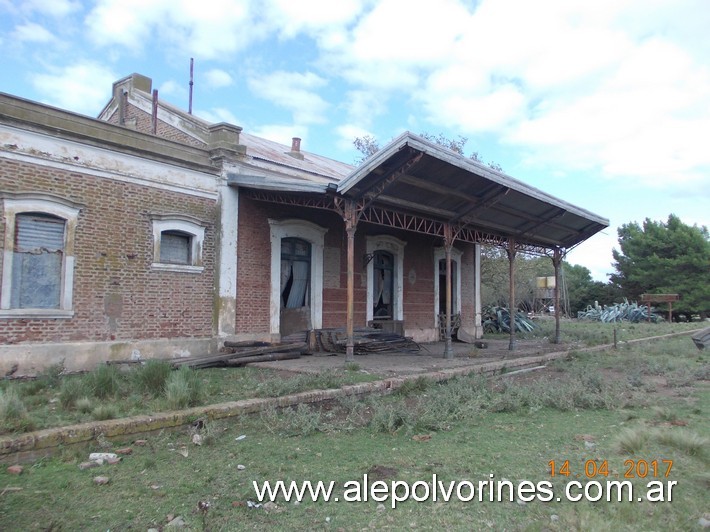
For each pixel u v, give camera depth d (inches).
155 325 465.1
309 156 858.1
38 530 153.4
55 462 207.9
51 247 404.8
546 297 1932.8
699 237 1643.7
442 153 440.1
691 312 1654.8
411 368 444.1
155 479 195.2
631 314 1579.7
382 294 742.5
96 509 168.7
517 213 625.6
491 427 282.7
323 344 575.5
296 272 614.5
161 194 474.9
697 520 167.3
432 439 256.4
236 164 534.3
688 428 281.3
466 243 900.0
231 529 157.1
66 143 411.5
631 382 424.8
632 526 162.9
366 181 450.0
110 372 313.3
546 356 584.4
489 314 1138.0
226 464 213.5
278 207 576.7
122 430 233.6
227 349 506.0
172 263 482.3
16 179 384.2
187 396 275.0
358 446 241.8
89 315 421.4
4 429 213.8
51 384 329.1
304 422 266.4
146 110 639.1
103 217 432.5
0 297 374.3
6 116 377.4
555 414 317.1
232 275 525.0
